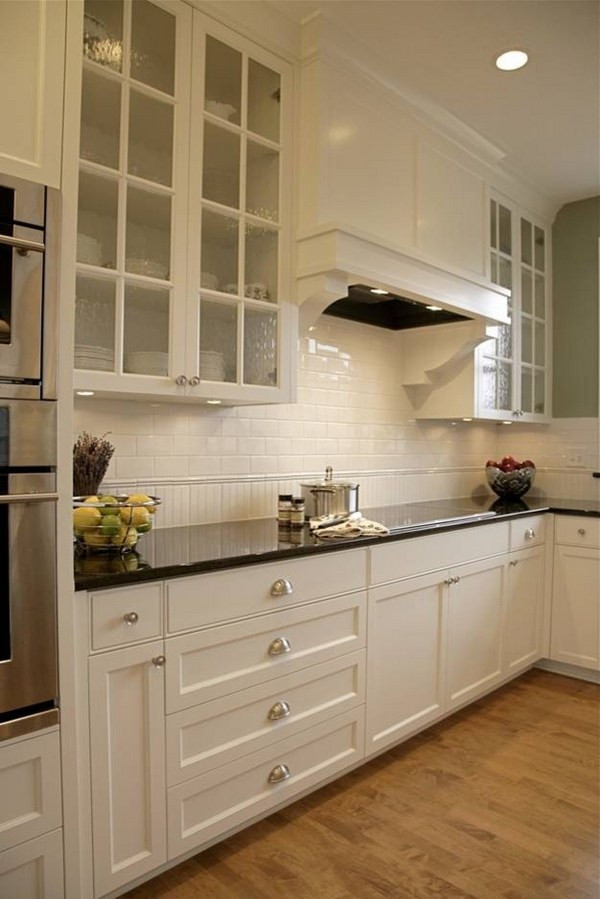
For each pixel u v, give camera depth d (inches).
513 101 107.3
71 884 57.4
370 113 97.2
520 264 142.0
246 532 88.9
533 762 93.4
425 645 99.1
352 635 85.6
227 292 83.4
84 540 69.2
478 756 95.0
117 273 71.4
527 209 144.8
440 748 97.4
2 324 51.8
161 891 65.1
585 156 127.9
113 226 71.9
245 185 84.7
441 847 73.3
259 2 83.8
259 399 86.4
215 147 82.2
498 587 117.2
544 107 109.3
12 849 53.6
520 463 145.4
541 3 83.5
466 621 108.3
